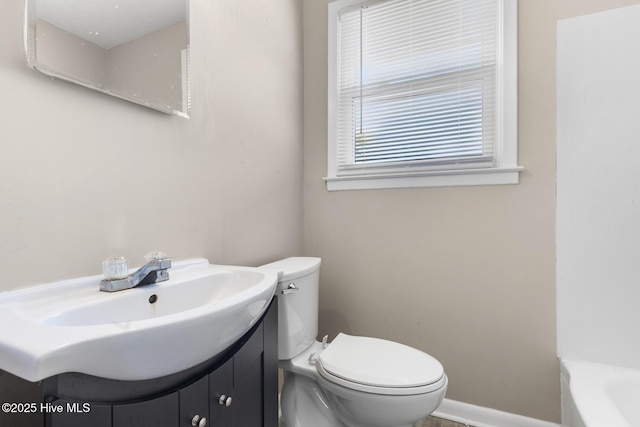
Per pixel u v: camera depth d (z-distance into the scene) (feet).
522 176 4.73
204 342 2.03
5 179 2.25
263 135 5.07
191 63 3.76
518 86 4.75
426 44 5.44
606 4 4.35
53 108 2.52
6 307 2.14
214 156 4.09
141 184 3.19
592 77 4.40
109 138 2.91
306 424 4.25
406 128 5.57
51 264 2.49
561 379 4.48
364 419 3.70
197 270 3.44
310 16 6.29
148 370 1.80
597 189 4.38
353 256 5.84
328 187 6.02
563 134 4.52
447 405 5.13
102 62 2.83
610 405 3.43
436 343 5.24
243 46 4.64
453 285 5.13
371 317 5.69
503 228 4.84
